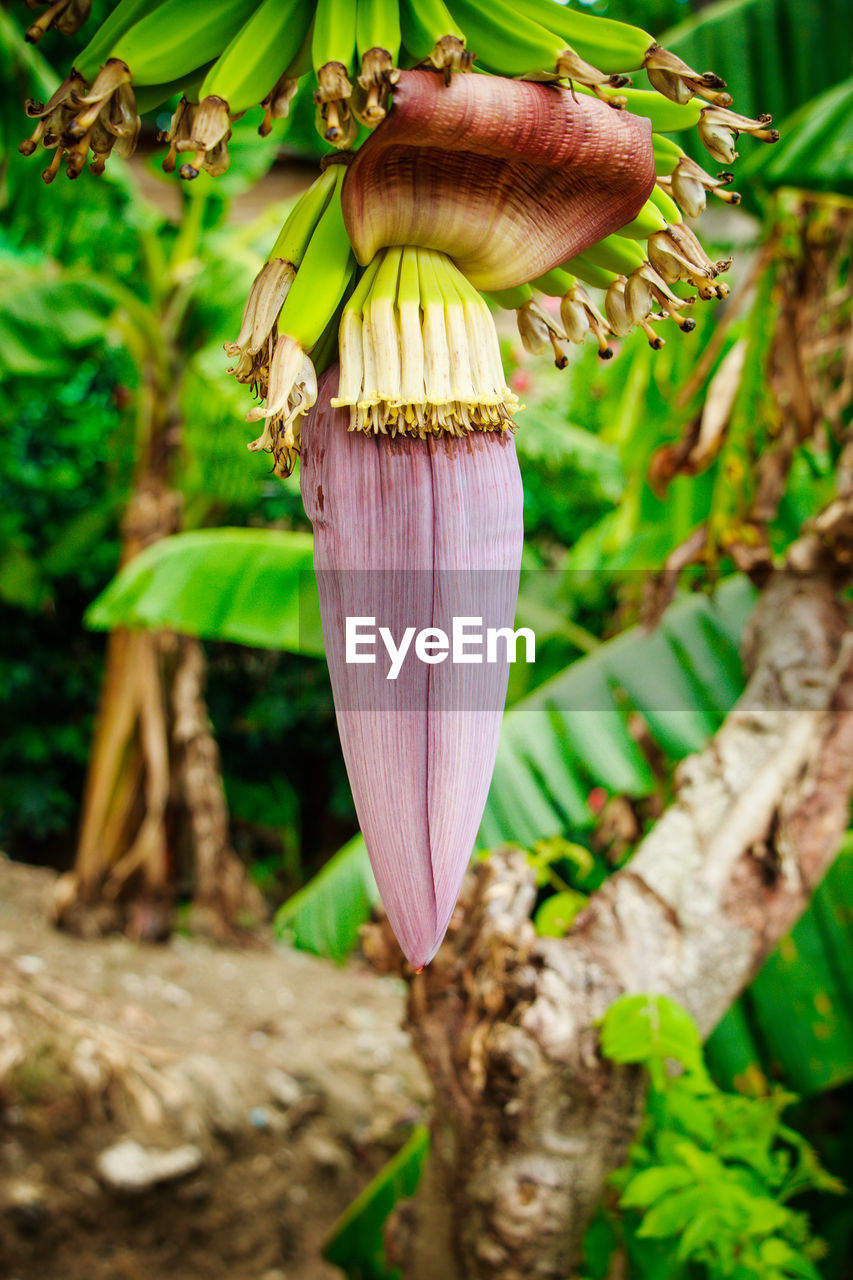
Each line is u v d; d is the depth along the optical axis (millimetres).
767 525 2334
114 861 5312
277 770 7645
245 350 693
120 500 6129
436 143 637
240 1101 4016
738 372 2346
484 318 683
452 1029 1655
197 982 5031
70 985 4496
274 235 5188
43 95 2680
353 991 5480
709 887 1688
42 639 6699
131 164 5098
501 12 655
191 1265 3471
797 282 2262
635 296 728
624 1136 1585
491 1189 1535
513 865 1750
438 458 686
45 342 4320
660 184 737
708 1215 1543
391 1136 4254
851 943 2395
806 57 2344
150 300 5176
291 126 5008
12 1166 3361
